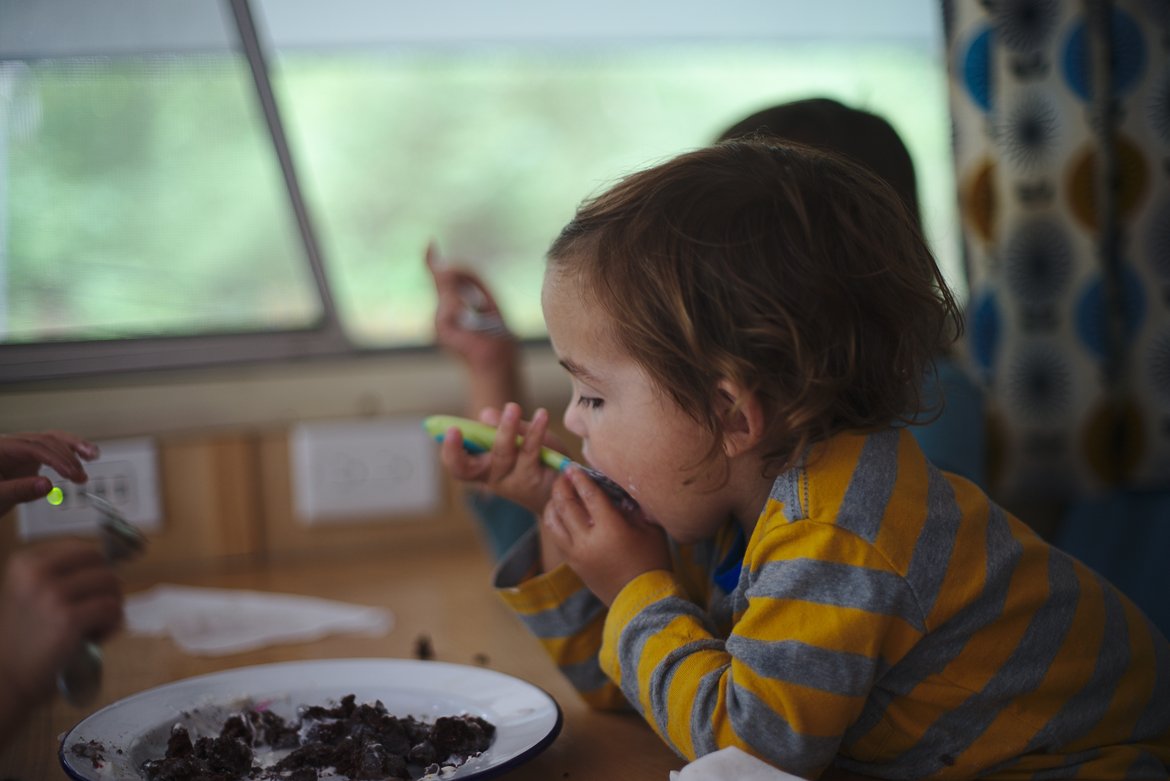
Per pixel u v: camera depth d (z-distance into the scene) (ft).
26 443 2.95
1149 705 2.81
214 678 3.04
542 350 6.04
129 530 3.05
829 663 2.35
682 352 2.57
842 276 2.56
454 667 3.13
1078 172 4.86
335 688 3.05
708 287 2.55
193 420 5.12
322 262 5.63
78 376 5.11
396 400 5.59
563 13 5.58
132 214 5.16
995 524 2.65
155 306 5.35
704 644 2.58
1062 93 4.85
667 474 2.72
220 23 5.00
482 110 5.90
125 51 4.88
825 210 2.60
